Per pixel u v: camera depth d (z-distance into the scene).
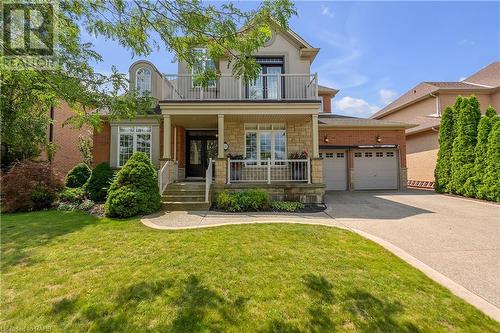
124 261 4.14
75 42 3.76
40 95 3.63
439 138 13.39
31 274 3.71
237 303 3.00
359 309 2.90
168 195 9.40
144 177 8.02
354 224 6.70
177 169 11.83
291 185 9.82
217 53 4.14
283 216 7.75
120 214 7.38
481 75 20.00
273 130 12.28
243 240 5.13
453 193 12.32
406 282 3.51
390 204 9.83
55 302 3.02
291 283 3.43
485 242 5.26
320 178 10.06
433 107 18.62
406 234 5.83
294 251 4.55
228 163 10.14
